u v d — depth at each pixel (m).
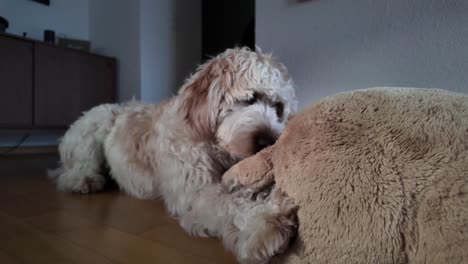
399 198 0.50
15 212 1.18
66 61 3.28
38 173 2.09
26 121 2.99
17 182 1.80
